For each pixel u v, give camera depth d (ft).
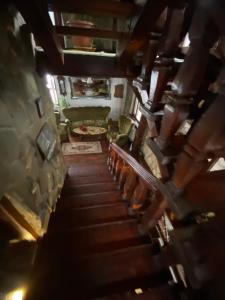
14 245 5.11
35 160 5.82
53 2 4.43
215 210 3.67
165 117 4.35
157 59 4.76
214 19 2.45
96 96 19.94
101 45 15.64
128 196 7.95
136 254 5.54
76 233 6.33
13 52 4.84
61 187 9.55
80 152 17.48
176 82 3.69
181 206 3.86
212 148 3.02
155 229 6.39
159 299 4.33
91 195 8.96
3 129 3.80
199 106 4.02
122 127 18.89
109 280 4.90
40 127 6.72
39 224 5.55
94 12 4.86
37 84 6.85
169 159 4.44
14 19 5.00
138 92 8.85
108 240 6.16
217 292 3.16
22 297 4.25
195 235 3.68
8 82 4.33
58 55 6.48
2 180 3.64
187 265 3.60
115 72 8.32
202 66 3.12
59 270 5.06
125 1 4.50
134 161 6.69
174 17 3.71
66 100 19.62
